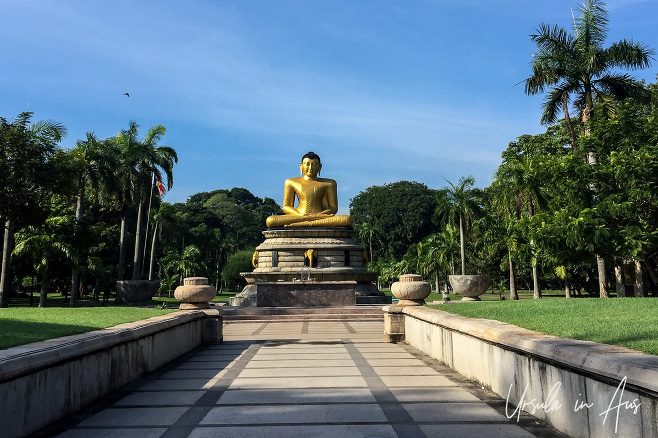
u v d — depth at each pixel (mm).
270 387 8812
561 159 22844
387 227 83938
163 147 42156
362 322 23266
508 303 12883
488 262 58312
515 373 7309
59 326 9211
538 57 27250
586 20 26844
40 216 25328
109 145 38250
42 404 6434
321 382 9180
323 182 36812
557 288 78000
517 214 30953
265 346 14742
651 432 4426
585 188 21703
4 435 5605
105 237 53094
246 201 122875
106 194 36969
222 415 7020
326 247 33406
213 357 12664
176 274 64562
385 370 10328
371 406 7379
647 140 21188
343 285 26016
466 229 40781
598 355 5238
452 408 7211
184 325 13266
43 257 32469
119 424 6621
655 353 5457
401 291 16047
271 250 33688
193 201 120000
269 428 6371
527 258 28500
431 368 10516
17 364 5797
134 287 29547
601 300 12133
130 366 9391
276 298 25797
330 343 15195
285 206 36875
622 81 26781
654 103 29906
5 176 23219
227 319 24016
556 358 5938
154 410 7328
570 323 8227
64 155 27344
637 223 19328
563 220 20234
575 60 26938
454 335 10219
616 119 21609
